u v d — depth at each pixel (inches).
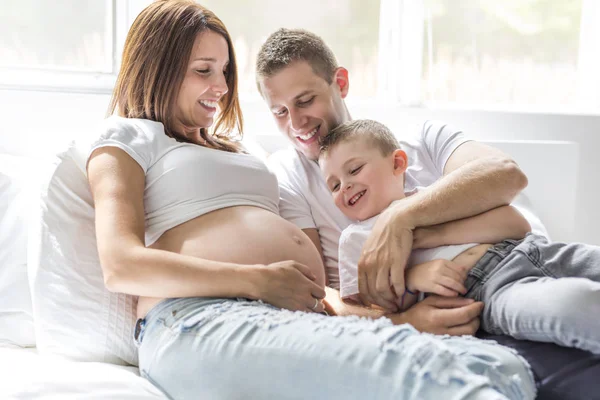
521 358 41.8
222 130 68.2
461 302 50.3
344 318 42.4
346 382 38.2
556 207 81.6
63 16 80.7
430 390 35.9
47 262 52.9
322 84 65.8
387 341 38.6
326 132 66.9
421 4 88.6
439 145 66.1
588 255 48.3
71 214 55.0
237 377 41.4
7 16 79.5
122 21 81.5
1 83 77.6
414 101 89.7
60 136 76.2
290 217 64.8
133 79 58.4
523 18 90.1
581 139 87.7
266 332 42.1
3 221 59.8
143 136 55.0
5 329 56.5
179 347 44.6
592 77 91.4
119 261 46.8
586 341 42.1
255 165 59.8
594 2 90.3
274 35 66.9
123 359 53.9
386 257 52.9
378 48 89.4
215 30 59.9
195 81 58.4
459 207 53.8
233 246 51.6
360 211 59.2
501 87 91.0
